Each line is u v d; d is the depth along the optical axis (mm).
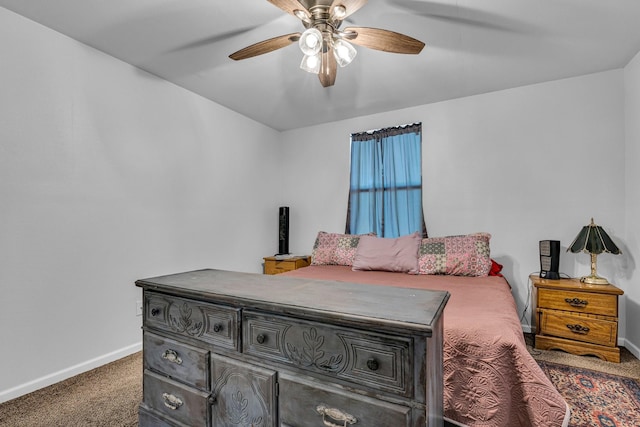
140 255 2525
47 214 1990
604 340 2242
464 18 1911
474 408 1243
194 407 1200
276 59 2412
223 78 2717
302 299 1063
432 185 3252
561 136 2754
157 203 2664
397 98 3146
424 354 802
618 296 2455
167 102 2754
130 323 2439
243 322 1089
